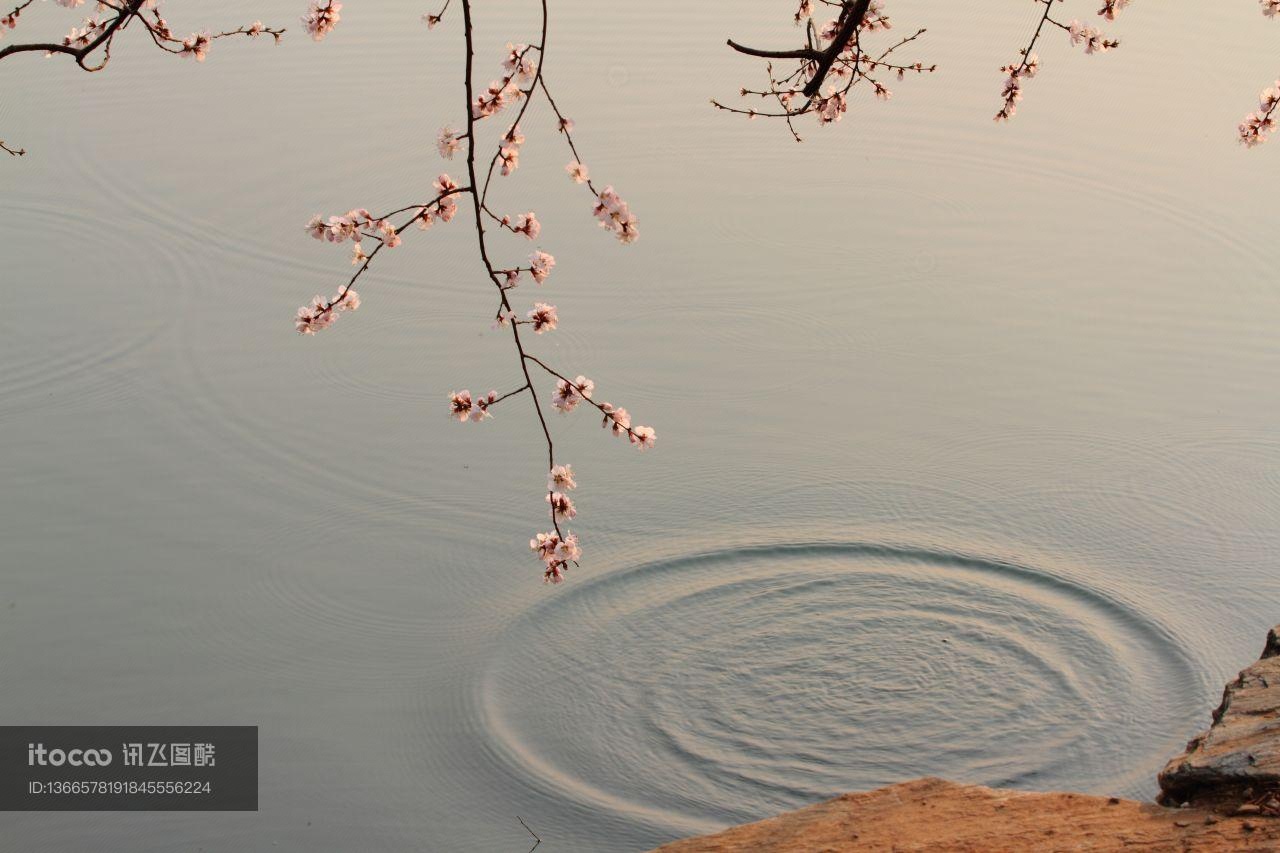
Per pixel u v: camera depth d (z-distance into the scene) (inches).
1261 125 410.3
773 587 567.8
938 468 636.1
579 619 553.3
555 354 735.1
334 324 766.5
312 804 462.6
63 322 766.5
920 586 567.8
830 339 741.9
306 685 516.1
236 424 677.3
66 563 582.6
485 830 449.7
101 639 540.4
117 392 704.4
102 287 801.6
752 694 517.0
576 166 306.7
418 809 460.1
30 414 683.4
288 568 578.6
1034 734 491.5
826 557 579.8
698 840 315.6
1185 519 593.6
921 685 518.0
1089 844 287.6
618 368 721.0
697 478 635.5
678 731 497.0
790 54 316.5
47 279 808.9
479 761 479.5
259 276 814.5
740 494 624.1
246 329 761.0
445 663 529.3
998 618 546.0
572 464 646.5
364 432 669.3
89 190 906.7
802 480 630.5
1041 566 571.8
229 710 504.4
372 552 588.7
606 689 518.9
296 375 718.5
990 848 291.1
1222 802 297.4
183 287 800.9
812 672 525.7
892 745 489.1
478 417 325.4
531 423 677.9
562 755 485.4
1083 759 477.1
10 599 561.9
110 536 598.9
